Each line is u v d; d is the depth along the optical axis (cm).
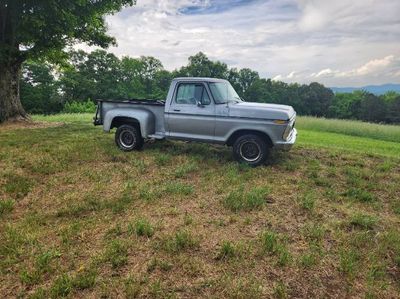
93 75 6431
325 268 364
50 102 5891
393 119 7356
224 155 843
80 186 627
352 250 400
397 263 381
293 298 317
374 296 321
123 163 777
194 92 783
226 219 481
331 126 2077
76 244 410
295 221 481
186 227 452
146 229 431
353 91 8681
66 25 1373
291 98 8169
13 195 579
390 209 543
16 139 1044
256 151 748
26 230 446
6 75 1474
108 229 446
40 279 341
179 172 688
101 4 1491
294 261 373
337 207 536
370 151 1075
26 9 1300
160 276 345
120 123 912
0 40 1427
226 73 7469
